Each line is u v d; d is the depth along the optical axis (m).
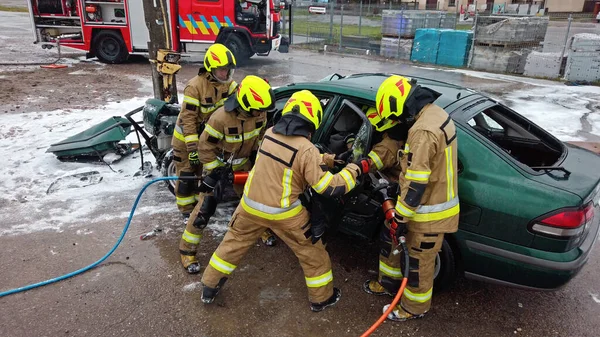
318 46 18.28
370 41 17.70
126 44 12.84
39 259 3.56
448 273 3.04
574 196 2.60
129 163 5.48
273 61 14.48
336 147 3.31
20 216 4.21
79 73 11.52
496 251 2.77
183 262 3.45
